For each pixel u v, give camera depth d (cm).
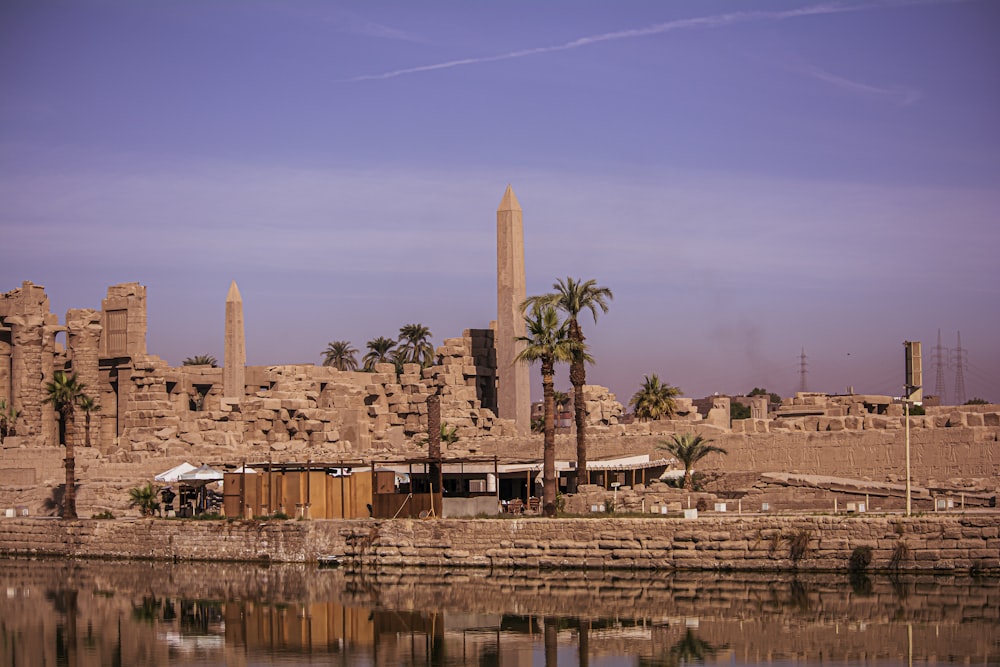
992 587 5434
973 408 7825
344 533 6806
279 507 7356
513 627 5112
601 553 6225
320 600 5816
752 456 7875
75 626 5391
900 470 7344
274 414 9988
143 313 10881
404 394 10475
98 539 7600
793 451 7731
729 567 6000
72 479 8031
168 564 7206
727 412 8894
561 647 4753
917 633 4728
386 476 7638
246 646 4941
